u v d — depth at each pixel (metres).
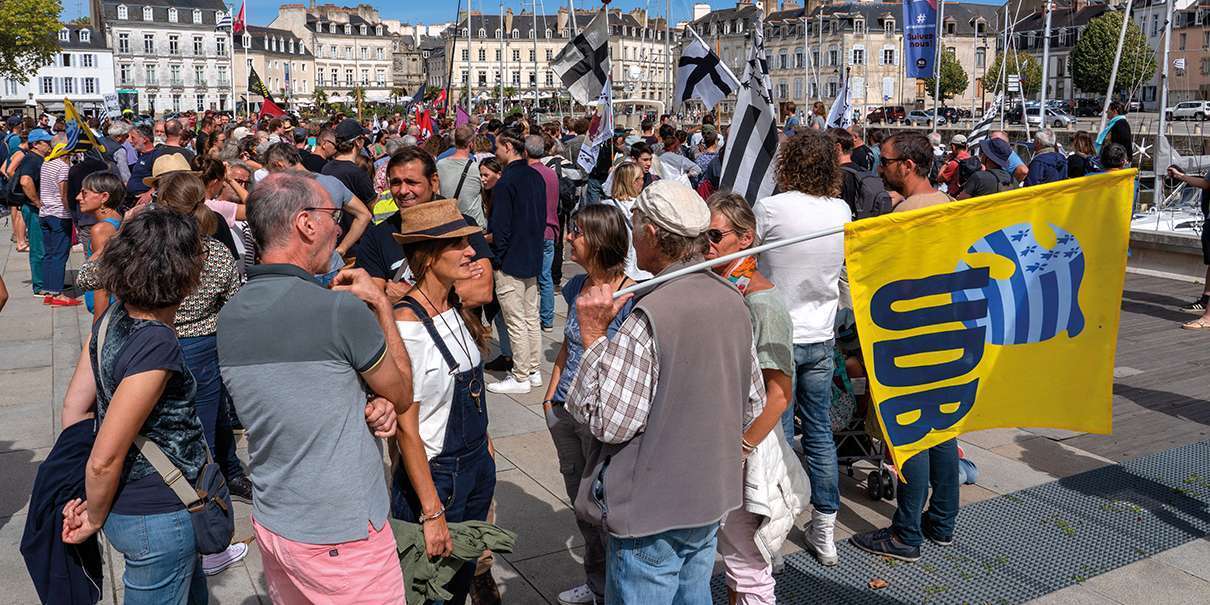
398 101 73.56
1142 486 5.46
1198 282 11.48
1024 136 40.69
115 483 2.70
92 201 6.70
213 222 4.64
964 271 3.56
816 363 4.37
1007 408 3.75
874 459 5.33
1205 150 27.62
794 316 4.32
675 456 2.77
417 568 3.06
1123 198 3.67
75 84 97.62
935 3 19.28
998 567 4.51
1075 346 3.74
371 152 16.11
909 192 4.64
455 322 3.33
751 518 3.49
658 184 2.90
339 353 2.63
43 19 59.97
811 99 87.25
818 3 86.38
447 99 34.62
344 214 6.54
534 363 7.22
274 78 120.88
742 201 3.64
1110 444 6.15
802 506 3.60
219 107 110.50
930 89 74.88
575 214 3.66
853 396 5.20
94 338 2.82
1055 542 4.77
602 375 2.75
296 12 127.69
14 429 6.30
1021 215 3.59
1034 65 68.31
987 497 5.32
